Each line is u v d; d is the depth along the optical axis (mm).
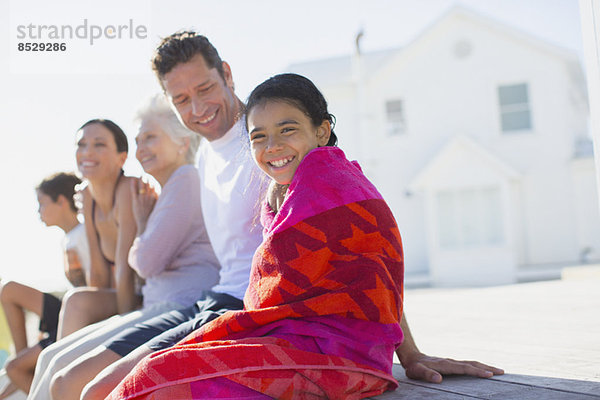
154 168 3023
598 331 2705
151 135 3006
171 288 2678
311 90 1724
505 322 3336
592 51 2166
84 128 3254
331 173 1617
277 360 1466
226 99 2432
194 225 2760
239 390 1460
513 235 15695
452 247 15953
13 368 3242
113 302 3139
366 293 1537
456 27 16578
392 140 16859
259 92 1726
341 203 1570
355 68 17266
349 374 1508
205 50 2396
